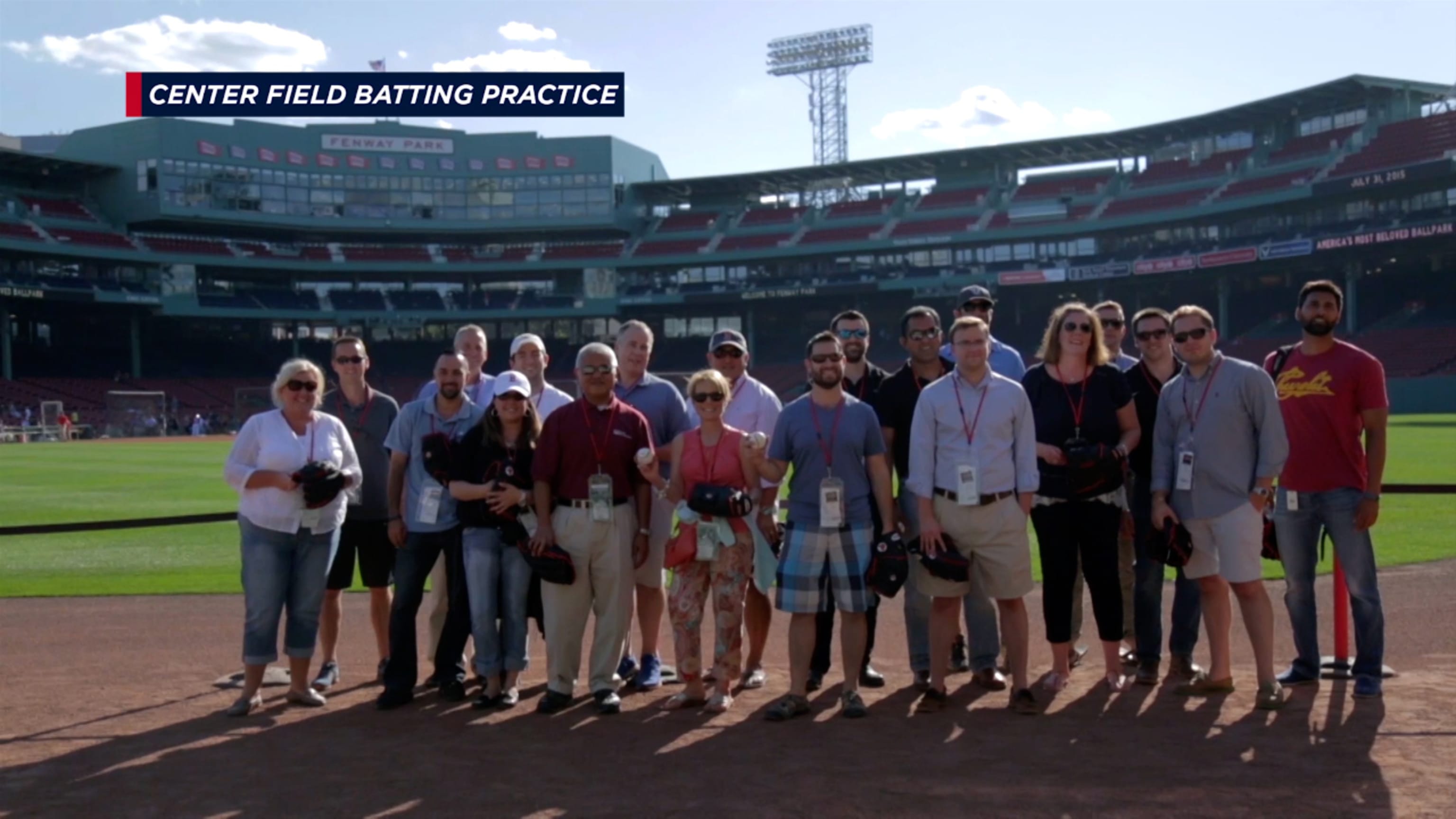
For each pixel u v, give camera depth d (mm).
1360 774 4754
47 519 16891
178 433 54906
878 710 6078
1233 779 4727
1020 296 59188
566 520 6191
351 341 7102
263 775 5094
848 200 65750
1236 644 7676
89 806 4727
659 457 6828
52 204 60594
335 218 65125
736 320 66750
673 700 6246
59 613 9594
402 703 6367
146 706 6453
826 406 6047
